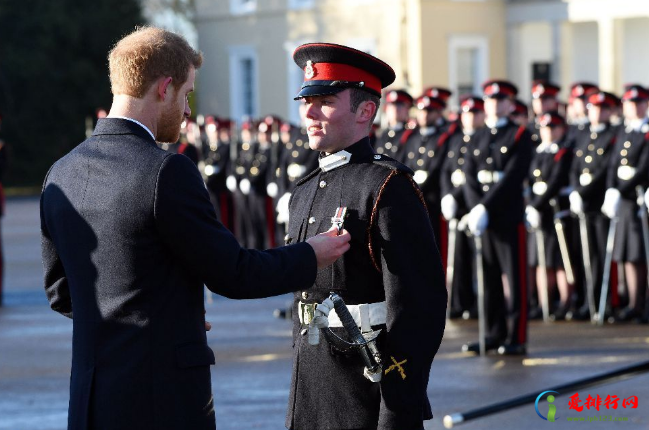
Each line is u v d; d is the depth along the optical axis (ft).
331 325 26.71
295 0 199.72
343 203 26.63
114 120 24.59
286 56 202.80
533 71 184.03
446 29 178.50
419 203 26.30
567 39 179.11
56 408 49.98
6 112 263.29
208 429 24.25
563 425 45.19
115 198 23.75
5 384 55.26
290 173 95.55
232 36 212.23
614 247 73.26
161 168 23.65
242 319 75.82
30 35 262.67
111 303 23.81
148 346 23.65
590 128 75.10
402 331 25.39
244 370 57.57
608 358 59.47
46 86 263.29
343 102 26.96
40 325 74.13
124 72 24.41
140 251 23.59
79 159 24.58
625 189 71.61
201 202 23.85
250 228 110.73
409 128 77.56
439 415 47.16
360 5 187.11
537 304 76.84
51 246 25.68
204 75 217.77
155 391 23.61
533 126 84.23
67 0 264.52
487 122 65.82
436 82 178.19
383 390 25.50
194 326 24.23
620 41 175.42
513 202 61.05
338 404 26.58
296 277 24.57
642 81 180.45
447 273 74.90
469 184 65.36
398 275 25.57
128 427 23.58
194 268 23.75
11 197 231.91
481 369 56.80
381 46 183.73
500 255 61.05
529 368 56.80
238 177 110.63
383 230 25.81
